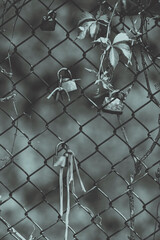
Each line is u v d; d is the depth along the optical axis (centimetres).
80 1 771
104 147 902
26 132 878
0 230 799
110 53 340
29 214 858
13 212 855
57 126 897
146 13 347
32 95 877
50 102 886
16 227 847
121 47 341
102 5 345
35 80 875
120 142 904
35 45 866
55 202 873
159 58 357
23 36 850
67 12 817
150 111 897
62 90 355
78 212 868
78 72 846
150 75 815
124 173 898
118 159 901
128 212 885
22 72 868
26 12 827
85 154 900
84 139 902
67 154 345
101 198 888
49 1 811
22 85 871
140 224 874
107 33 339
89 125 904
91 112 903
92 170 896
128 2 344
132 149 369
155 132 899
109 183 895
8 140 874
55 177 882
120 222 881
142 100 886
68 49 858
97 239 866
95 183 365
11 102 867
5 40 846
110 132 903
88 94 836
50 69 877
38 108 884
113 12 338
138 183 890
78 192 886
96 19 345
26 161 879
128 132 898
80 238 855
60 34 855
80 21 346
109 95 354
